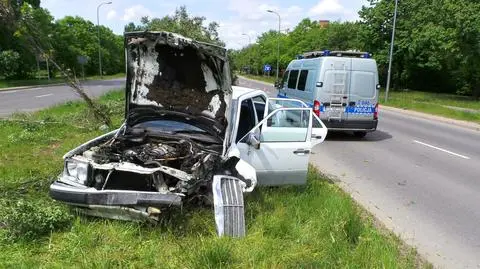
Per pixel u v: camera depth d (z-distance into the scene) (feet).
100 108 42.24
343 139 44.96
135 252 14.93
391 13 123.13
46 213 16.46
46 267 13.75
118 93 86.07
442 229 19.77
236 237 16.11
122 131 20.86
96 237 15.71
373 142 43.55
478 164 33.88
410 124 61.11
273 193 21.36
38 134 36.96
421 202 23.62
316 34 206.49
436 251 17.42
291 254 15.05
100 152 18.29
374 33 126.52
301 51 213.46
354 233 17.22
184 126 21.13
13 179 22.40
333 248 15.64
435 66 120.37
